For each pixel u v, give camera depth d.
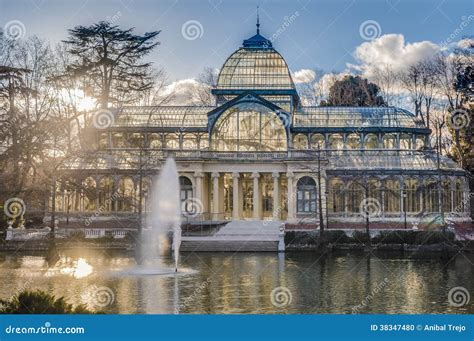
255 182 105.44
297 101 120.88
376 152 110.81
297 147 113.75
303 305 42.16
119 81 115.12
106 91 111.31
